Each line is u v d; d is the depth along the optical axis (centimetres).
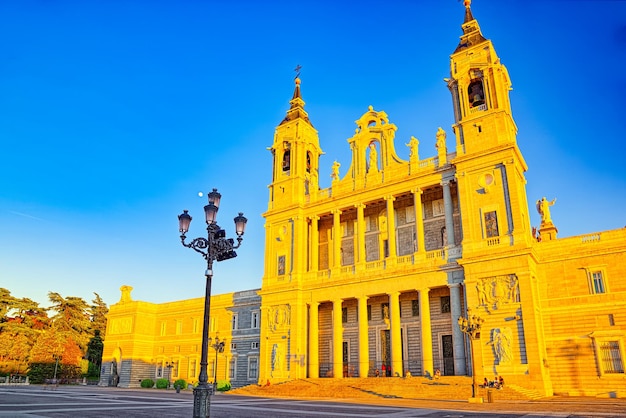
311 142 6738
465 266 4500
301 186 6338
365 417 2138
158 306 8306
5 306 9250
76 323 9656
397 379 4444
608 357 3988
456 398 3728
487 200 4594
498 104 4809
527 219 4778
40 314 9631
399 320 4969
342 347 5544
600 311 4119
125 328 8138
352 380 4759
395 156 5644
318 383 4953
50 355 8562
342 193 5878
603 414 2245
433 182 5147
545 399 3566
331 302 5803
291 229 6153
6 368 8456
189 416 2148
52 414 2145
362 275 5331
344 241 6097
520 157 4784
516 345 4044
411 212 5638
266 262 6247
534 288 4266
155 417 2094
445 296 5038
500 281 4266
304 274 5922
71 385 7894
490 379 4069
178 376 7475
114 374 8088
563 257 4428
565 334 4228
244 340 6725
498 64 4969
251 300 6825
